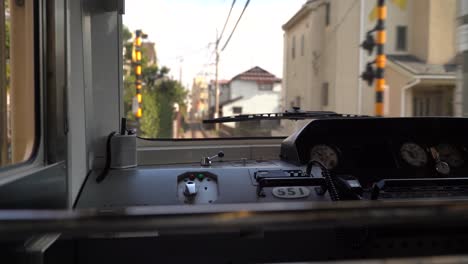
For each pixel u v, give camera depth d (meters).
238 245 1.59
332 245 1.61
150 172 1.95
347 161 2.12
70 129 1.65
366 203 0.82
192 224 0.76
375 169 2.11
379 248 1.54
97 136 2.16
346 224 0.78
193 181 1.89
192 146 2.50
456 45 3.70
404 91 7.18
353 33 7.88
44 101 1.41
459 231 1.55
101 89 2.25
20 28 1.38
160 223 0.76
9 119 1.37
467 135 2.28
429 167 2.15
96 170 2.06
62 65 1.52
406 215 0.78
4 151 1.32
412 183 1.67
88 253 1.56
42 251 1.20
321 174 1.93
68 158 1.59
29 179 1.20
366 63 7.24
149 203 1.75
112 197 1.78
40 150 1.37
